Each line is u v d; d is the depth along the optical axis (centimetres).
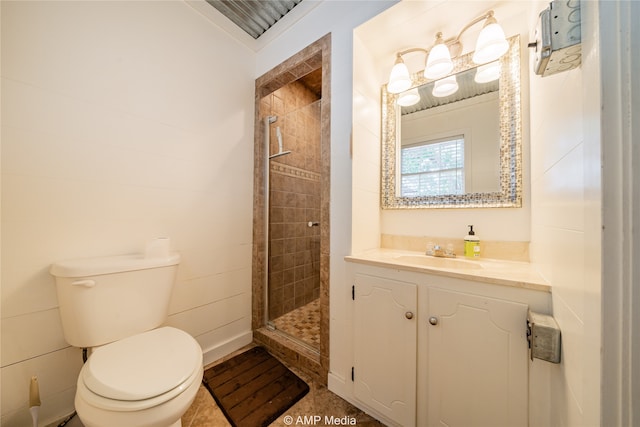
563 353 64
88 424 70
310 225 203
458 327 90
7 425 93
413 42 140
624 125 36
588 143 44
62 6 105
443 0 113
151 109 132
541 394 74
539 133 97
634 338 35
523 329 78
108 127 117
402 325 103
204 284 156
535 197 104
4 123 92
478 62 123
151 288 111
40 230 100
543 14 55
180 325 144
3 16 93
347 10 134
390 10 118
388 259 117
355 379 118
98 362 84
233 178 173
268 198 193
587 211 44
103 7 117
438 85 140
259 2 154
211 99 160
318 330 183
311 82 238
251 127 186
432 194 141
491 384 83
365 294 115
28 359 97
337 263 132
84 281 95
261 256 187
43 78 100
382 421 112
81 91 110
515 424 79
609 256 38
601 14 39
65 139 106
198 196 153
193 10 151
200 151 154
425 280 97
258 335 180
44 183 101
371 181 147
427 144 143
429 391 96
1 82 92
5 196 93
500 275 86
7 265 93
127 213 123
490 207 122
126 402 70
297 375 144
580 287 52
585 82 45
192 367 85
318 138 190
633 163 35
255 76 190
